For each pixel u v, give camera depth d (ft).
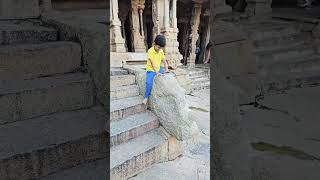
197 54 64.23
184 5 53.62
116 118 13.93
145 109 15.40
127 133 12.75
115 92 16.06
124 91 16.62
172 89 13.92
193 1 51.55
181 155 13.97
